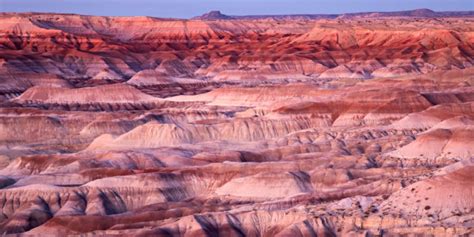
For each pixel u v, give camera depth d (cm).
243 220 15738
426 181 15012
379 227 14475
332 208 15700
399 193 15212
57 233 16675
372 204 15438
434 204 14538
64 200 19100
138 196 19425
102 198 19112
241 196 18812
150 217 17112
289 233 14738
